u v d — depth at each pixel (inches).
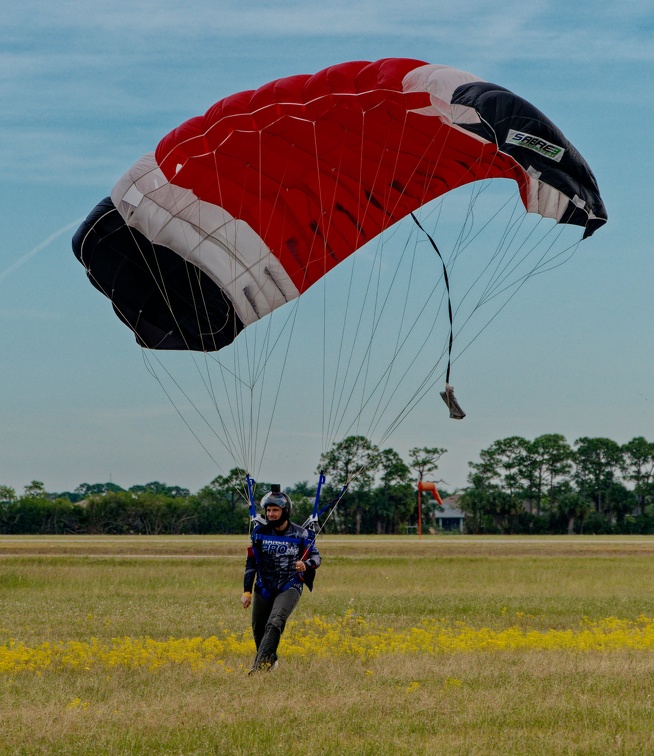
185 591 3134.8
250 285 2004.2
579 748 894.4
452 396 1708.9
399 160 1887.3
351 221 1989.4
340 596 2891.2
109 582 3430.1
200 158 1870.1
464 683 1255.5
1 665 1378.0
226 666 1413.6
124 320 2070.6
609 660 1454.2
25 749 890.7
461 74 1652.3
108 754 871.7
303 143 1839.3
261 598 1451.8
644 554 6269.7
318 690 1195.3
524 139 1546.5
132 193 1903.3
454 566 4419.3
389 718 1026.1
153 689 1203.2
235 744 907.4
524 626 2164.1
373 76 1743.4
